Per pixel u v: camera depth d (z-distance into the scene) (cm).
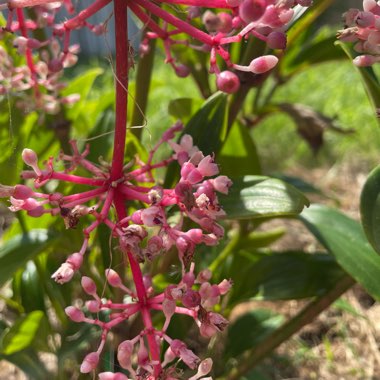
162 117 53
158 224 12
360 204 15
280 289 23
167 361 13
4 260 18
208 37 13
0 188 13
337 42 17
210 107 18
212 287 13
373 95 17
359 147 51
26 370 18
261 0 11
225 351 24
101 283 21
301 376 27
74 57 17
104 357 18
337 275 22
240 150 22
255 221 25
